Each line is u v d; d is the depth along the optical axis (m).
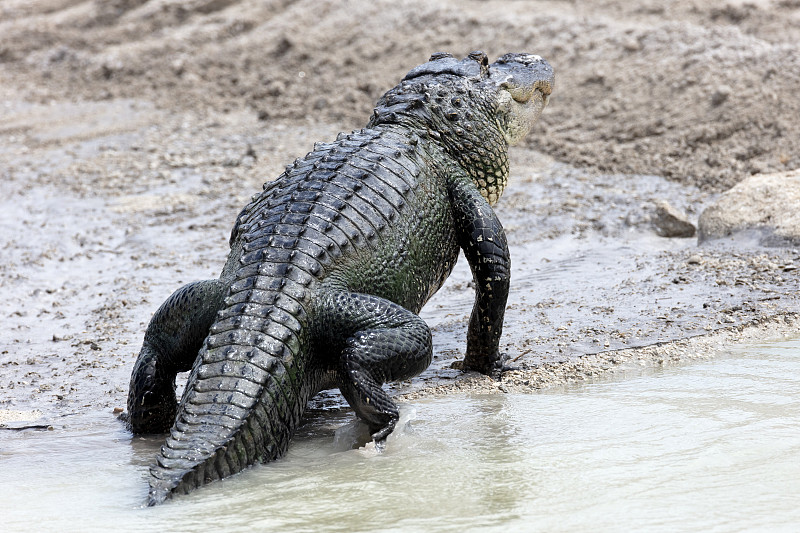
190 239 39.47
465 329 27.30
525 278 32.25
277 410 17.31
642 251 34.84
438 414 20.23
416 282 20.98
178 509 15.13
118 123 60.94
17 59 77.81
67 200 46.34
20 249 39.00
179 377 23.97
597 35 59.00
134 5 80.31
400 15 68.38
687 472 16.02
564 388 22.00
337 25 70.12
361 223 19.78
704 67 52.22
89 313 30.73
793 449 16.91
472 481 16.08
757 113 47.69
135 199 45.91
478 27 64.12
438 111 23.45
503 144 24.62
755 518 14.01
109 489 16.48
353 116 57.91
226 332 17.58
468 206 22.28
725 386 21.14
